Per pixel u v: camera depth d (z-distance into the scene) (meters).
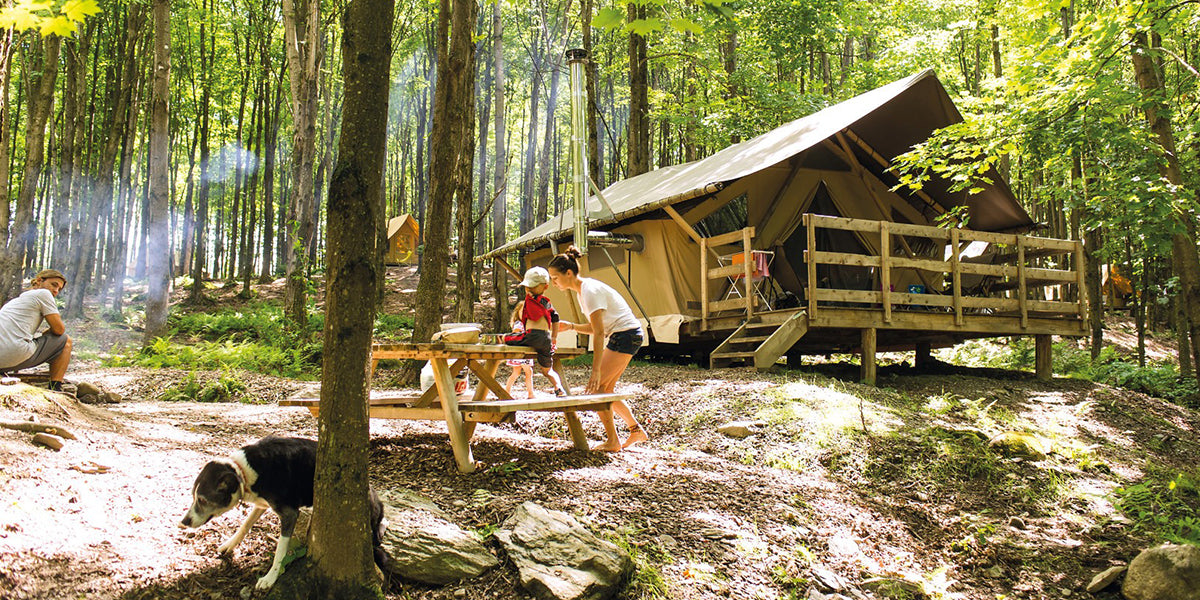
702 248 10.70
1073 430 7.75
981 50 22.44
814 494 5.41
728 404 7.39
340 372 3.16
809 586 4.20
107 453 4.58
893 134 11.54
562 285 5.77
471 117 11.51
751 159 10.99
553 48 27.08
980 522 5.39
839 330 10.42
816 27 20.02
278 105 26.20
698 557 4.20
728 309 10.28
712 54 19.61
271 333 15.90
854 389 8.25
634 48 17.50
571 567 3.68
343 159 3.18
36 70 17.58
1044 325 10.32
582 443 5.60
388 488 4.36
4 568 2.89
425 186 32.38
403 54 30.78
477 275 24.02
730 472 5.56
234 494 3.14
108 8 20.86
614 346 5.77
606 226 12.48
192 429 5.87
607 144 33.34
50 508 3.51
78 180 19.77
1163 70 12.98
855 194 12.33
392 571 3.45
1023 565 4.90
